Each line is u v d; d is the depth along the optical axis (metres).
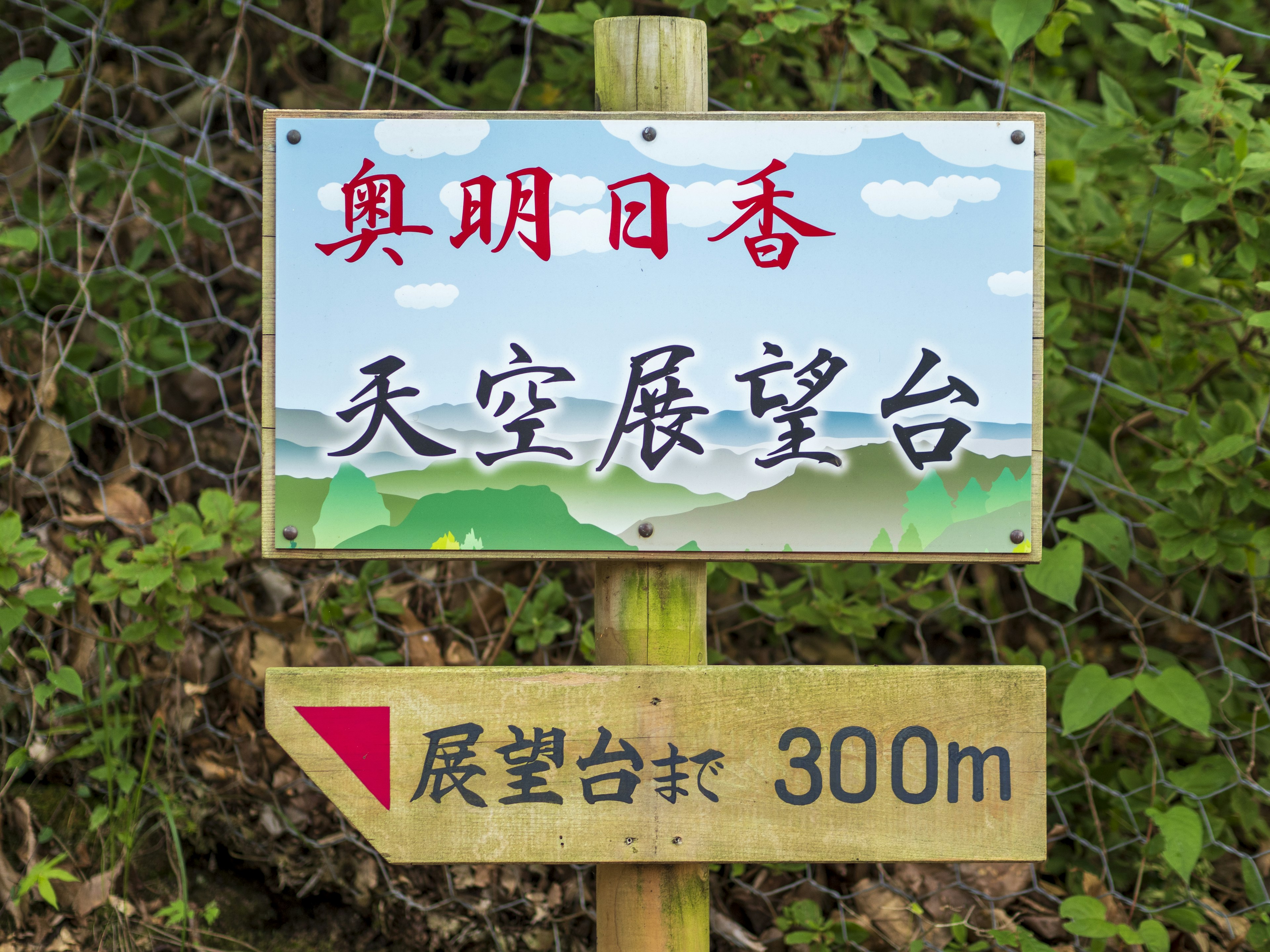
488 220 1.30
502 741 1.29
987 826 1.30
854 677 1.30
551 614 2.04
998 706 1.30
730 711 1.29
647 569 1.36
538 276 1.30
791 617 2.01
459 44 2.26
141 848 1.99
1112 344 2.03
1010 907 1.92
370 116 1.29
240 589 2.14
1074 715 1.66
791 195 1.30
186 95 2.45
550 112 1.29
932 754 1.30
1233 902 1.93
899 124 1.29
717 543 1.30
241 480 2.33
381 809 1.29
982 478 1.30
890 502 1.30
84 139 2.43
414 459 1.30
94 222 2.18
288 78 2.47
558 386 1.29
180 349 2.32
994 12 1.61
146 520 2.22
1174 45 1.69
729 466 1.30
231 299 2.47
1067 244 2.00
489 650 2.06
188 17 2.36
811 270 1.30
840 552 1.30
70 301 2.27
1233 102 1.70
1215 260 1.87
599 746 1.29
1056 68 2.23
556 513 1.30
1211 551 1.69
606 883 1.39
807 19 1.74
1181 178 1.61
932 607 2.00
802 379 1.30
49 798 2.00
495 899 1.96
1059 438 1.94
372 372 1.30
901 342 1.30
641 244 1.30
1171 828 1.65
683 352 1.30
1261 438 1.87
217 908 1.94
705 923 1.40
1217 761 1.80
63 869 1.91
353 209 1.30
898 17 2.17
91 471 2.27
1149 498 1.88
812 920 1.85
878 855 1.29
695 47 1.38
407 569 2.22
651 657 1.37
